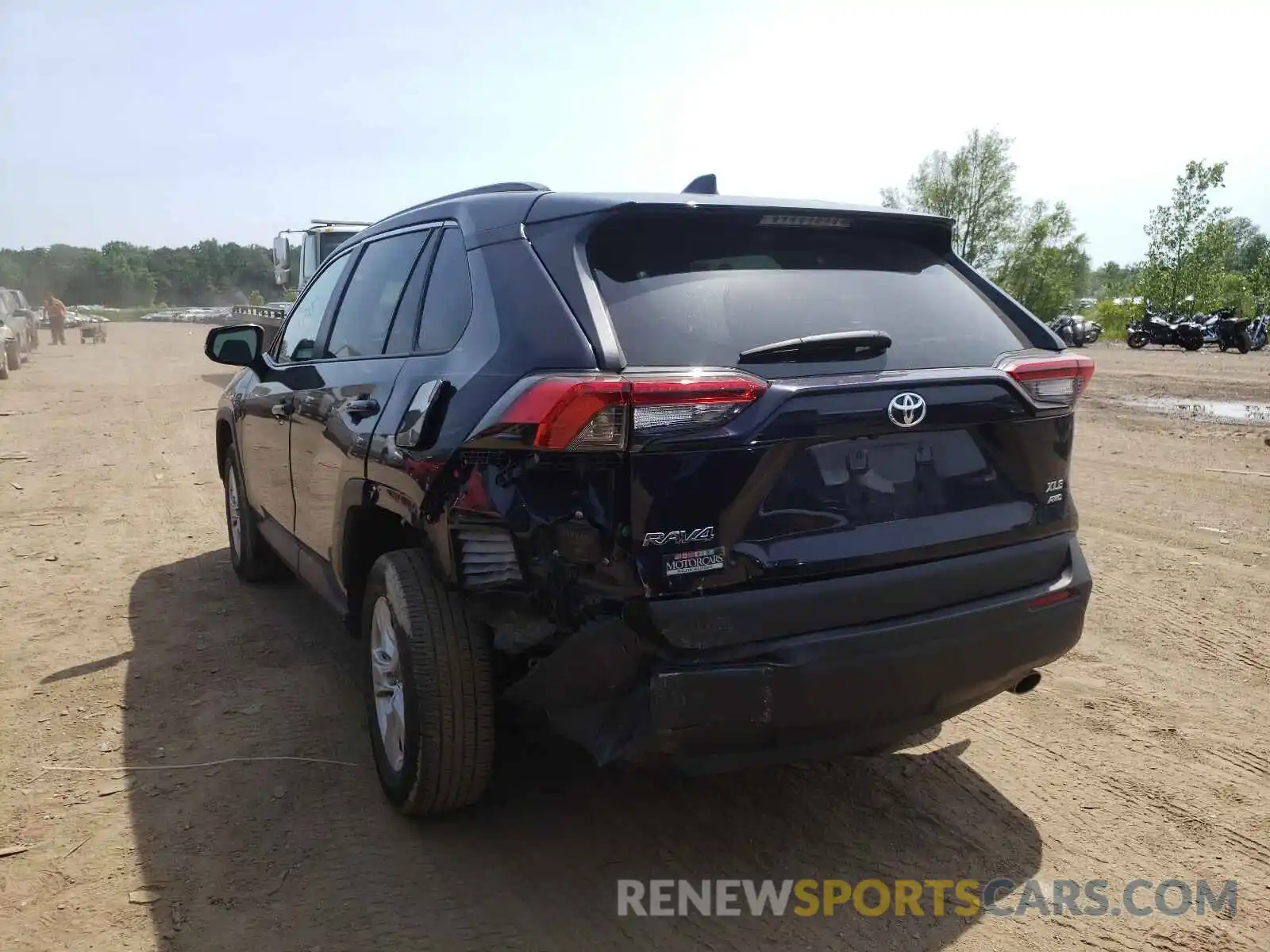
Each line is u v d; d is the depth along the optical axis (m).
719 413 2.42
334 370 3.84
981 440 2.83
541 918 2.71
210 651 4.60
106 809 3.23
